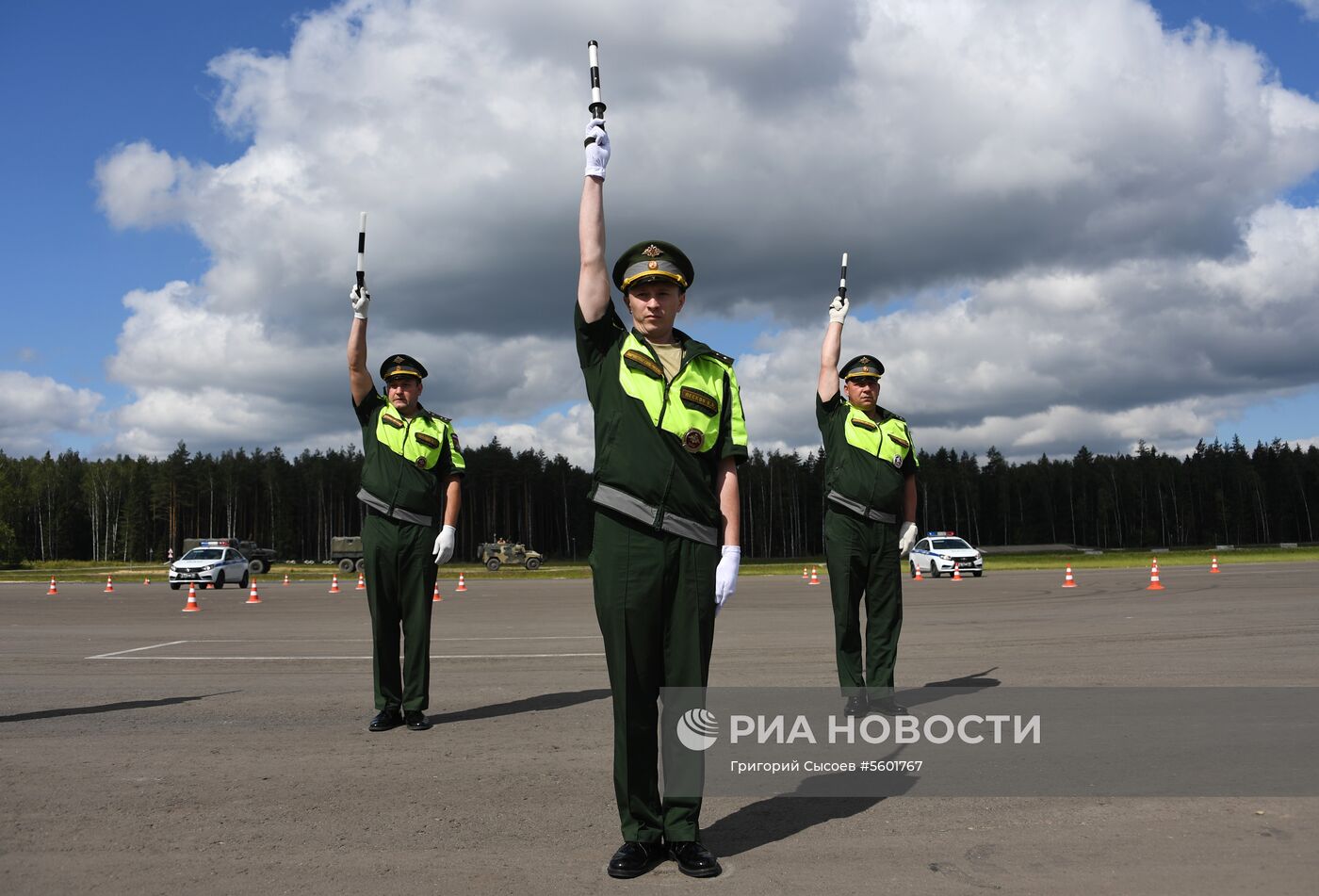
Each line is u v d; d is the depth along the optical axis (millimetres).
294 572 58875
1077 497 114750
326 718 6582
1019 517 115312
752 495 110938
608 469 3561
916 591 23531
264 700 7359
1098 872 3283
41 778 4848
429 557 6277
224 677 8664
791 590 26922
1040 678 7680
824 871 3367
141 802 4391
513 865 3498
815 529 111688
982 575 33156
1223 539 110125
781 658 9492
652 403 3525
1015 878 3238
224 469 102312
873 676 6281
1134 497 112688
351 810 4234
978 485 117000
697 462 3547
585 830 3924
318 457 107562
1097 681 7434
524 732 6000
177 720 6520
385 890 3238
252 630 14258
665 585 3504
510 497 106250
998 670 8250
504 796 4469
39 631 14336
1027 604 17406
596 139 3654
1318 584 21297
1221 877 3203
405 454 6352
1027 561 55000
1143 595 19094
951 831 3793
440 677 8562
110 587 30641
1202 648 9484
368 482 6324
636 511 3484
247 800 4418
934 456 126812
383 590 6180
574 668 9141
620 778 3494
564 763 5141
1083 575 32219
